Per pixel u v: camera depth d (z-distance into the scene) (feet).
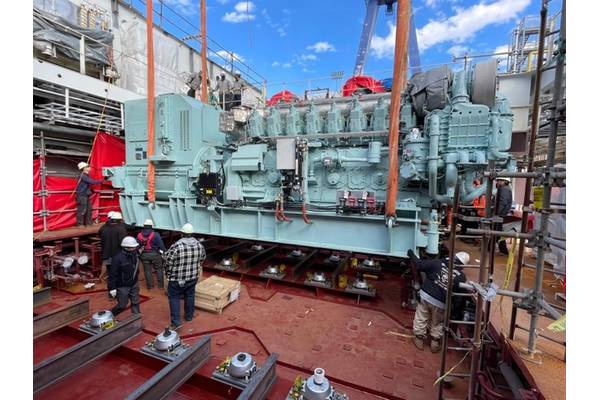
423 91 16.55
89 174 26.78
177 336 12.41
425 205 17.39
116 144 29.09
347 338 13.65
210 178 20.24
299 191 17.85
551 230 14.10
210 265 22.50
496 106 14.67
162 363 11.57
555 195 14.92
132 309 15.31
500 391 9.38
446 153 14.97
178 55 42.63
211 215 21.29
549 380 6.97
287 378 11.01
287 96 27.22
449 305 8.95
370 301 17.60
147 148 23.40
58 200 23.98
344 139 19.06
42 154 23.44
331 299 17.87
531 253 19.24
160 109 23.26
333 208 18.44
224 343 13.28
